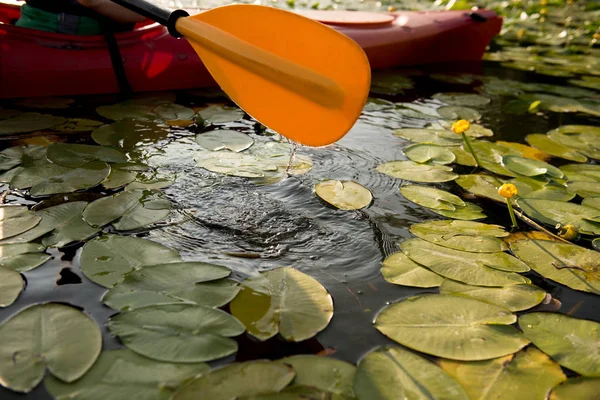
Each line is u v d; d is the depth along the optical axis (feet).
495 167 5.17
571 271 3.58
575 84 8.44
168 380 2.48
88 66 6.02
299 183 4.54
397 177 4.81
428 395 2.49
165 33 6.59
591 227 4.16
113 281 3.13
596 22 13.47
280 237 3.78
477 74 8.66
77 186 4.20
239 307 2.99
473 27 8.83
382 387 2.52
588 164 5.45
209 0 10.68
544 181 4.95
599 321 3.16
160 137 5.25
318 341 2.83
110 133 5.22
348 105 3.93
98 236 3.57
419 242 3.78
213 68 4.84
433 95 7.38
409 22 8.48
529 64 9.54
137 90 6.42
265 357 2.68
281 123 4.49
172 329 2.77
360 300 3.20
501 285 3.36
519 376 2.66
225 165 4.74
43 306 2.87
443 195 4.52
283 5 11.76
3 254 3.31
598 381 2.67
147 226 3.76
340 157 5.17
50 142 4.92
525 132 6.31
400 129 6.01
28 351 2.58
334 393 2.47
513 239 3.95
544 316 3.11
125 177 4.41
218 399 2.38
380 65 8.23
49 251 3.39
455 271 3.47
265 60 4.33
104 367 2.53
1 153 4.61
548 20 14.03
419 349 2.80
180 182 4.41
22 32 5.75
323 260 3.57
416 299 3.17
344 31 7.77
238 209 4.08
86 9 5.79
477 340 2.88
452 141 5.76
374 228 3.98
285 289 3.18
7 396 2.36
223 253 3.55
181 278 3.18
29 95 5.92
